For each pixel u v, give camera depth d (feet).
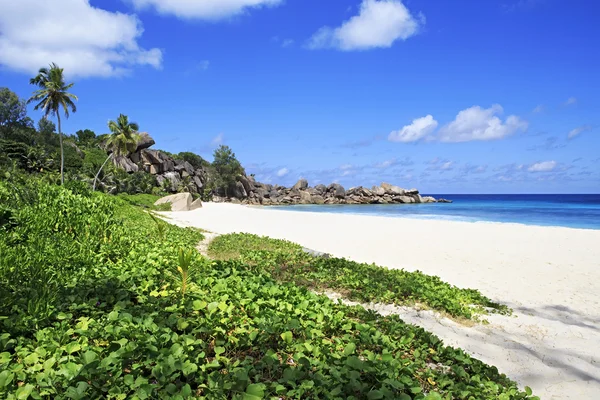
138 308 18.98
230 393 13.15
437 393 15.05
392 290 34.78
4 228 32.81
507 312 32.99
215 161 424.05
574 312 34.32
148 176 322.96
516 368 22.22
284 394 13.92
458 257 59.26
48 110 186.19
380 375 15.17
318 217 148.56
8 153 238.48
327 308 23.53
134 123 252.01
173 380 13.24
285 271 39.93
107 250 32.71
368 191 459.32
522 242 75.97
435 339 21.95
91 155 329.52
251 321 19.13
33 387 11.55
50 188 46.19
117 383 12.48
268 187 484.74
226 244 59.62
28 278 21.83
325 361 16.26
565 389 20.10
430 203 431.43
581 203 343.05
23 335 15.66
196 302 18.86
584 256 61.11
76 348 14.11
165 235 55.98
